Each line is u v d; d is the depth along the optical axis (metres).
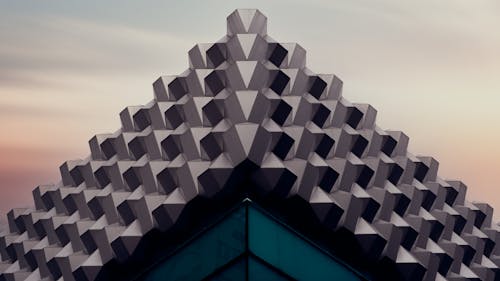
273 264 26.47
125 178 34.31
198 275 27.20
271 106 32.16
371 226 33.47
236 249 26.23
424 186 39.56
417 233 35.22
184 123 34.44
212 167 29.73
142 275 29.08
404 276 34.44
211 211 31.78
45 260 37.06
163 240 32.09
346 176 33.62
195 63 36.16
